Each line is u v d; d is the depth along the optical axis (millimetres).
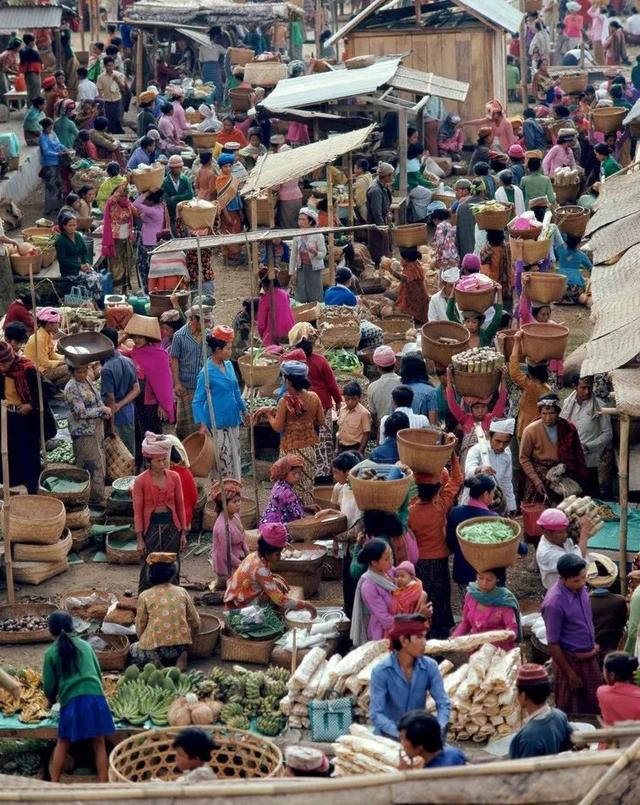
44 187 41125
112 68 48688
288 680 17000
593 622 18203
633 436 22469
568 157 39875
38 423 21969
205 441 22438
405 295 30234
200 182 36250
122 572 21125
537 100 57000
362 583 16984
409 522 18375
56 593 20438
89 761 16484
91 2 60906
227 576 19969
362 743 14453
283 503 20422
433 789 9320
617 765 9078
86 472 22250
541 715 13648
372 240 34656
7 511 20141
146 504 19547
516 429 22500
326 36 64188
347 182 34469
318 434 22078
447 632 18594
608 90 49812
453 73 47469
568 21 65125
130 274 32188
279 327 27031
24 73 46250
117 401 23250
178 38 53969
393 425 19750
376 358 23109
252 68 48188
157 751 15602
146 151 37531
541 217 31219
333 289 28672
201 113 47219
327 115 37438
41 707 16766
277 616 18562
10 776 10875
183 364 24031
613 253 24031
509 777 9328
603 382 22969
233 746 15438
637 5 71000
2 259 30422
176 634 17797
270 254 26344
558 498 20906
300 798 9375
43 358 25766
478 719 15766
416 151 38562
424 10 47750
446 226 31750
